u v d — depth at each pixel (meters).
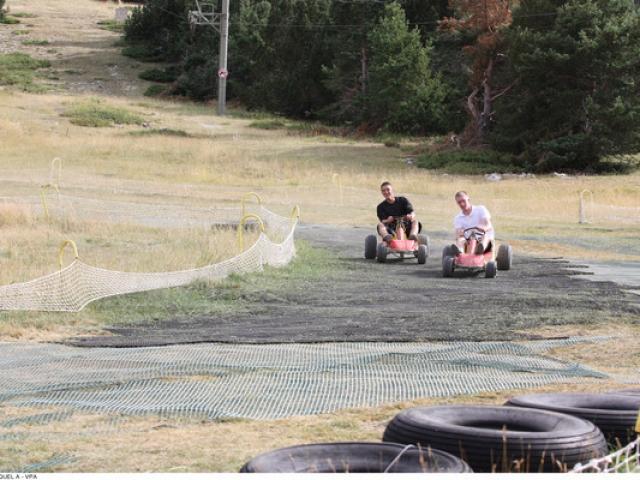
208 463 17.33
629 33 163.88
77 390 24.28
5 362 28.23
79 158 148.75
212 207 98.00
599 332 33.12
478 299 42.56
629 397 18.89
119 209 90.94
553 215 103.38
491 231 53.84
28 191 104.75
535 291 45.56
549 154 161.50
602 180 150.12
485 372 26.23
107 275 44.97
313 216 95.06
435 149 181.75
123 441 19.06
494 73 190.50
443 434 15.62
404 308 40.31
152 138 174.50
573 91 165.88
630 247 72.94
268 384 24.66
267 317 38.53
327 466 14.59
